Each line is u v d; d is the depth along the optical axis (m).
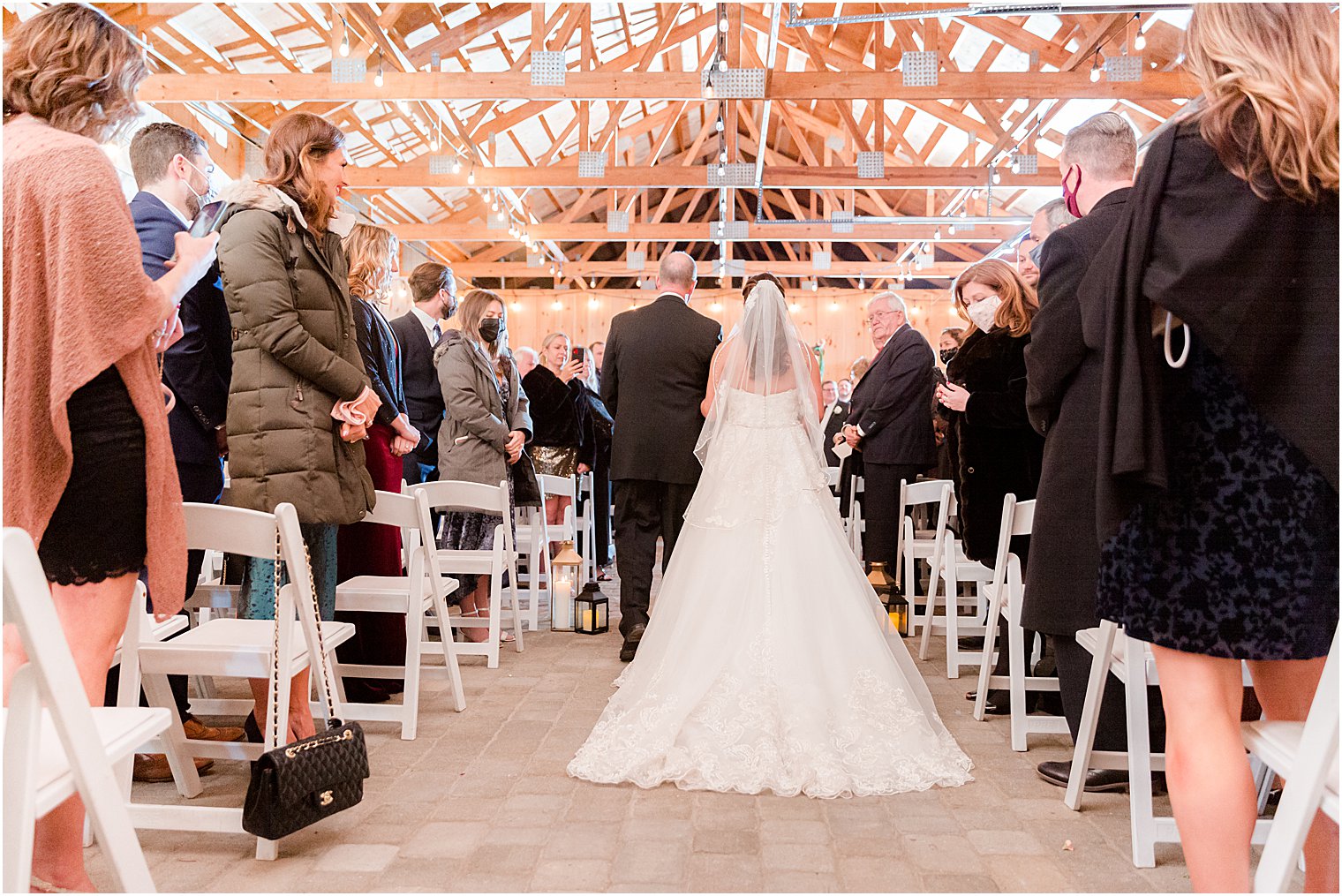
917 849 2.27
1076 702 2.71
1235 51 1.37
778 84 9.20
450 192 15.56
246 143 10.58
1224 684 1.45
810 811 2.53
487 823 2.43
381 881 2.08
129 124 1.93
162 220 2.79
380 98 9.00
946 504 4.18
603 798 2.62
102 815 1.30
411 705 3.19
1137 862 2.18
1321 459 1.34
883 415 5.36
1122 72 8.48
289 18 9.16
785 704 2.85
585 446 6.58
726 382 3.34
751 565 3.08
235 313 2.59
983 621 4.75
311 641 2.27
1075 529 2.54
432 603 3.80
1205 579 1.41
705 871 2.14
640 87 9.04
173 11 8.59
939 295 20.36
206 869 2.14
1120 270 1.46
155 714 1.51
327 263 2.78
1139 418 1.41
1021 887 2.07
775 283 3.43
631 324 4.55
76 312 1.68
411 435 3.57
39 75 1.79
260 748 2.57
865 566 5.54
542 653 4.62
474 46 11.12
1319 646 1.38
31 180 1.71
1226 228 1.36
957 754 2.92
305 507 2.62
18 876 1.21
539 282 21.95
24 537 1.22
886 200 18.73
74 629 1.77
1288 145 1.33
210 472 3.04
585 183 12.07
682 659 3.01
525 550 5.79
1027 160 10.99
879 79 9.15
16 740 1.23
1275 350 1.35
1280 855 1.25
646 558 4.52
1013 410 3.31
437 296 4.82
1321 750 1.21
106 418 1.77
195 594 3.11
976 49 11.37
